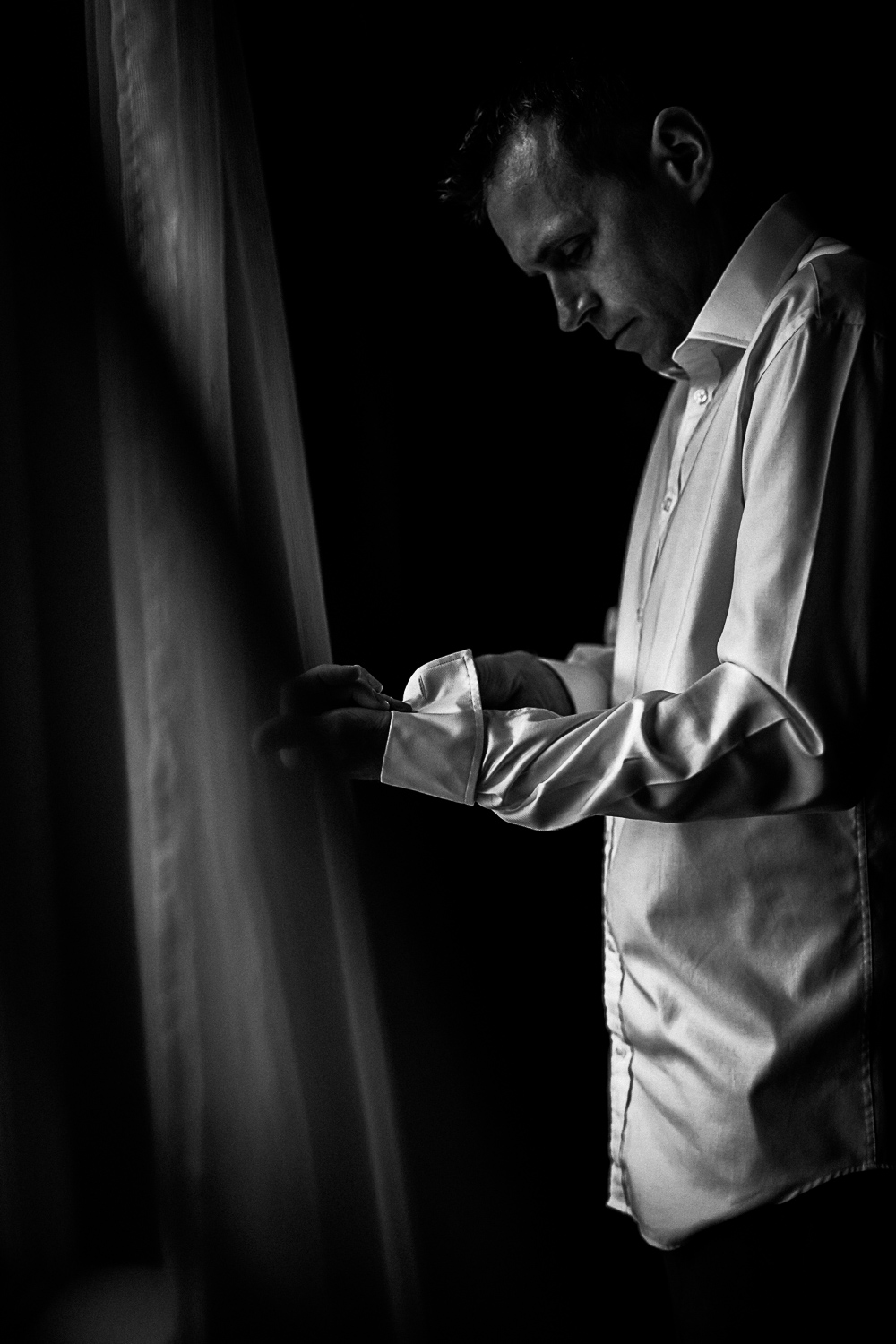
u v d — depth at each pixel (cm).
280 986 88
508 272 183
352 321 154
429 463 174
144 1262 80
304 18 144
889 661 84
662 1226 98
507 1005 181
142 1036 81
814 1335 93
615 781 81
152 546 80
